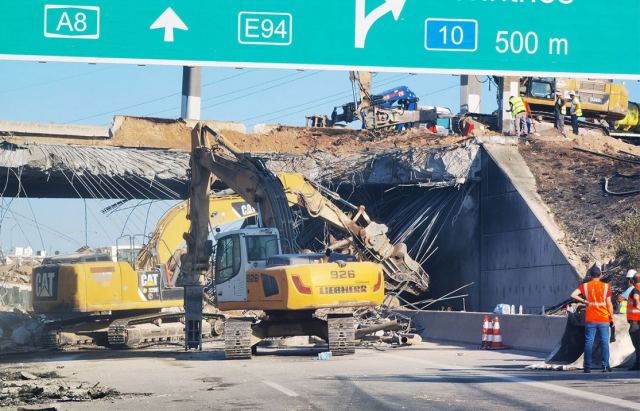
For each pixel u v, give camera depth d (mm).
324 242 111562
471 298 111938
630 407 29219
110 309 81250
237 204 95500
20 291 131500
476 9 38406
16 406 33906
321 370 47781
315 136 133250
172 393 37688
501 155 112812
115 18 36781
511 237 104750
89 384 42625
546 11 38688
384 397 33719
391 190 124375
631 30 39062
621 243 86688
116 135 124625
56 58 36531
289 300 58281
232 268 63188
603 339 42906
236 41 37188
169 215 89750
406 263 103625
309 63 37438
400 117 135750
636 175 104062
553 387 36031
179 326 86062
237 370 49312
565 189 104875
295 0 37406
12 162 111875
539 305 96688
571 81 133125
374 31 37750
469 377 41750
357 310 92750
